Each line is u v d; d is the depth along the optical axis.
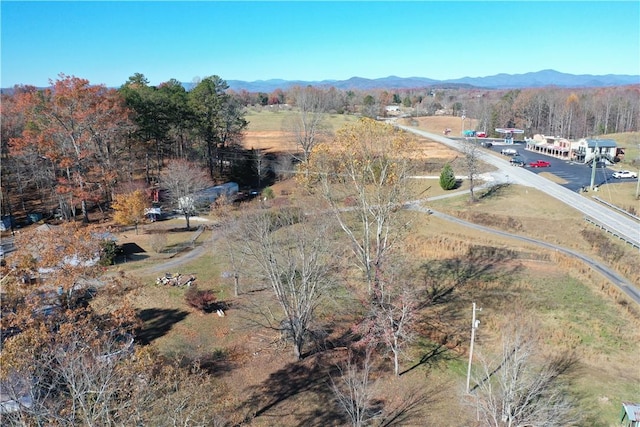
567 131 129.25
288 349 31.97
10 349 18.95
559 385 27.14
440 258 47.72
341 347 32.19
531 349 25.94
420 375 29.02
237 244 40.62
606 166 84.25
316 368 29.83
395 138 35.06
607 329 33.84
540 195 64.88
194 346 32.03
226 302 38.28
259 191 75.19
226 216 46.62
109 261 44.31
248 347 32.34
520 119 142.62
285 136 107.25
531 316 35.88
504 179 74.88
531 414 22.06
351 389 25.22
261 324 32.62
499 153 101.12
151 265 45.53
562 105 139.12
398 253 39.78
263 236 36.19
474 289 40.91
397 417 25.23
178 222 59.94
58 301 26.08
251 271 38.72
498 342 32.41
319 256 34.00
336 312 36.25
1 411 16.50
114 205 54.03
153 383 18.72
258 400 26.69
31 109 59.19
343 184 37.84
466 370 29.36
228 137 85.31
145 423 16.69
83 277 26.61
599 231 50.75
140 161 76.62
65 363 18.53
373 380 28.53
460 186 73.69
